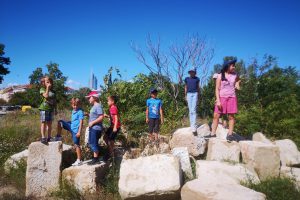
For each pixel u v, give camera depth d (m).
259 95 11.52
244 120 7.62
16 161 5.79
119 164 5.21
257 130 7.47
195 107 5.70
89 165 4.88
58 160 4.93
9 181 5.37
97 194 4.47
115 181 4.77
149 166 4.34
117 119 5.13
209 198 3.54
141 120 6.55
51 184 4.88
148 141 5.86
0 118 11.99
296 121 7.43
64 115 11.18
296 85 12.37
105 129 5.51
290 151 5.48
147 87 7.26
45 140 4.97
